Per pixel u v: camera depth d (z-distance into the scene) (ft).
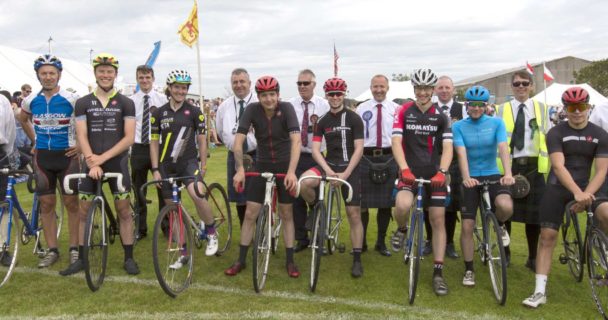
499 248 11.69
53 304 11.43
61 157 13.82
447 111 16.75
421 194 12.21
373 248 16.67
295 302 11.76
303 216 16.26
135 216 16.61
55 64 13.32
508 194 12.84
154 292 12.25
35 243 15.30
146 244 16.65
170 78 14.08
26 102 13.92
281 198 13.44
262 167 13.50
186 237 12.96
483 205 13.06
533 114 14.38
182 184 14.80
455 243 17.42
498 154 13.97
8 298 11.78
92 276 12.28
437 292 12.34
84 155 12.72
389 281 13.42
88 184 13.07
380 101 16.19
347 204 13.74
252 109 13.16
